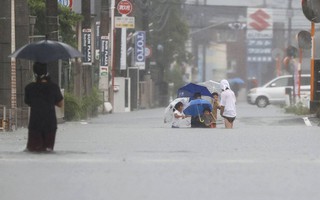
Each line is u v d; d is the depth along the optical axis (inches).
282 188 1033.5
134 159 1337.4
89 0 3319.4
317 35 2837.1
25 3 2346.2
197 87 2417.6
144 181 1093.1
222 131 2005.4
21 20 2342.5
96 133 1952.5
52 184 1074.1
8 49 2252.7
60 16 2999.5
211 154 1416.1
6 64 2255.2
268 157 1368.1
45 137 1448.1
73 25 3137.3
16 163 1285.7
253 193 996.6
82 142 1678.2
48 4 2432.3
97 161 1311.5
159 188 1035.9
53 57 1437.0
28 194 1003.3
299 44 3112.7
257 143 1638.8
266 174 1155.9
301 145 1594.5
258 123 2640.3
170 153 1435.8
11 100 2267.5
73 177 1133.1
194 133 1924.2
